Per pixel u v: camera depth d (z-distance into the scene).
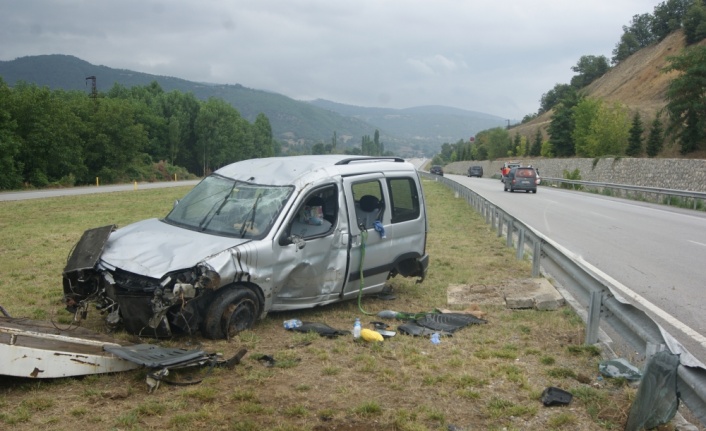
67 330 5.64
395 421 4.30
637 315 5.01
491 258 11.97
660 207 26.41
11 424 4.09
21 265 10.56
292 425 4.19
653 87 82.50
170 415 4.32
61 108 55.66
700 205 25.42
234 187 7.27
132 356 4.94
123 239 6.49
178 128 87.06
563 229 17.30
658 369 4.03
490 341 6.30
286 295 6.76
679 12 101.81
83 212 22.59
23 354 4.55
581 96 75.19
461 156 156.12
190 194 7.59
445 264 11.26
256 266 6.19
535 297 7.78
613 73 115.44
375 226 7.68
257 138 113.94
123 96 92.69
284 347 5.95
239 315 6.14
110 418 4.23
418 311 7.66
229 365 5.27
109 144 62.88
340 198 7.23
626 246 13.91
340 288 7.29
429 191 38.25
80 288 6.28
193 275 5.71
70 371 4.78
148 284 5.71
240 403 4.56
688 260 11.98
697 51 47.81
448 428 4.27
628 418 4.18
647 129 63.56
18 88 57.62
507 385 5.11
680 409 4.84
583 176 54.09
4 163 45.91
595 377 5.34
